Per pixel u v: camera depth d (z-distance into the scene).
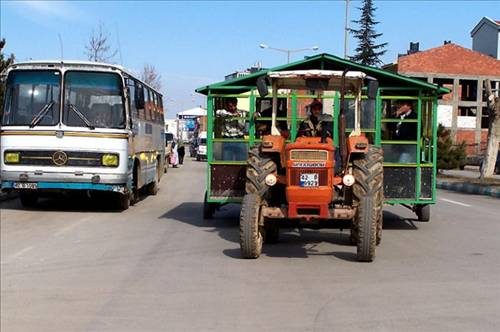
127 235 12.33
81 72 15.29
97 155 15.12
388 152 13.16
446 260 9.78
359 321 6.49
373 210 9.46
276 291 7.77
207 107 13.30
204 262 9.61
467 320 6.51
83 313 6.90
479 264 9.46
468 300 7.30
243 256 9.79
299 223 11.23
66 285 8.20
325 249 10.73
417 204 13.62
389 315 6.70
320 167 9.30
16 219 14.55
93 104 15.25
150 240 11.75
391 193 13.17
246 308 7.02
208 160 13.34
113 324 6.49
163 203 18.78
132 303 7.28
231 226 13.70
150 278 8.54
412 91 13.17
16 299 7.51
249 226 9.62
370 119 13.01
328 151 9.33
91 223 14.00
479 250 10.73
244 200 9.86
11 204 17.67
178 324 6.45
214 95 13.27
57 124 15.05
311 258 9.91
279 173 10.06
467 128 56.38
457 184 26.17
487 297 7.44
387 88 13.19
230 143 13.30
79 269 9.17
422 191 13.22
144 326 6.40
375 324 6.38
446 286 8.01
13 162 15.10
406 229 13.38
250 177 9.99
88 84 15.27
